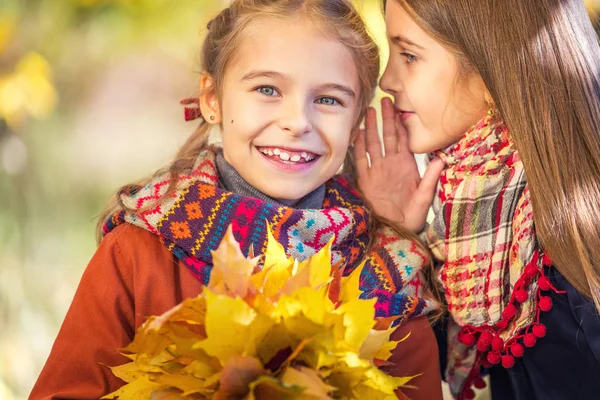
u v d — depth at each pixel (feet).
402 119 6.33
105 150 15.14
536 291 5.66
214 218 5.58
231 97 5.71
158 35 11.78
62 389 5.39
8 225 11.59
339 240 5.76
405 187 6.36
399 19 5.99
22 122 11.91
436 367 5.89
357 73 5.84
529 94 5.65
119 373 5.02
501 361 5.95
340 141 5.76
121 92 15.67
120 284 5.57
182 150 6.36
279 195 5.72
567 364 5.72
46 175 12.25
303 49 5.57
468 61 5.81
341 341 4.58
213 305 4.42
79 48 12.06
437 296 6.14
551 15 5.74
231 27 5.76
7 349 10.36
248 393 4.47
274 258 4.98
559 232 5.49
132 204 5.74
